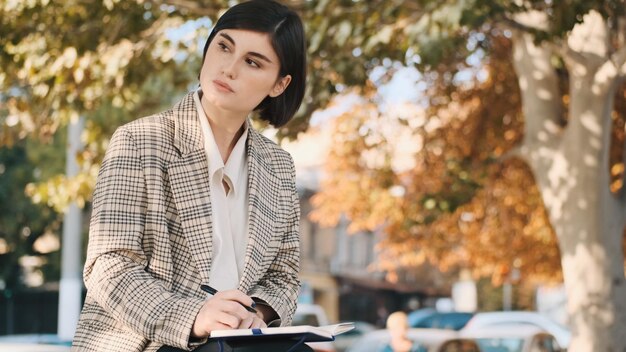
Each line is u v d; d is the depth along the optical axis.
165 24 12.60
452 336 15.46
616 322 13.16
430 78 18.22
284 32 3.18
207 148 3.14
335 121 18.78
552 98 14.01
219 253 3.13
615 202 13.41
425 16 10.45
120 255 3.00
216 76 3.14
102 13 12.09
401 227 19.59
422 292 56.28
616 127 17.86
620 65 12.84
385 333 16.56
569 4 10.52
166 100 15.43
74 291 20.98
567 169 13.48
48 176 30.14
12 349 12.20
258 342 2.81
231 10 3.18
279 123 3.41
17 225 34.28
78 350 3.05
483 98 18.33
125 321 2.92
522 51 14.16
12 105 13.97
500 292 54.62
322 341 2.84
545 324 26.55
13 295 36.97
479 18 10.13
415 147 20.03
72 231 21.14
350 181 20.94
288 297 3.29
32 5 11.79
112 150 3.08
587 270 13.25
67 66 12.19
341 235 53.22
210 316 2.83
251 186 3.22
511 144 18.42
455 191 15.87
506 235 21.27
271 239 3.28
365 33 11.30
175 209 3.09
